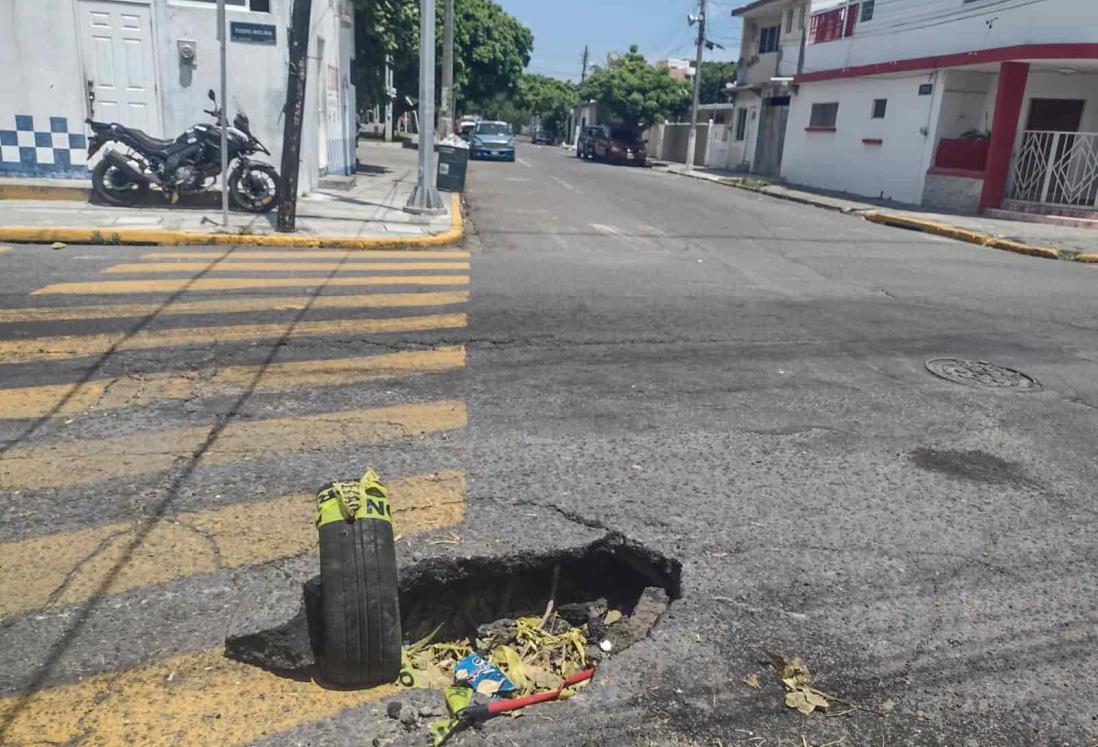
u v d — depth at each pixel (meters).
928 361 7.29
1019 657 3.37
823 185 26.39
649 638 3.38
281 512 4.14
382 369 6.27
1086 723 3.03
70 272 8.50
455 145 17.80
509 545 3.91
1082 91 18.70
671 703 3.03
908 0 21.88
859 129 24.19
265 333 6.89
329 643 3.01
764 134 33.09
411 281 9.09
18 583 3.49
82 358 6.09
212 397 5.56
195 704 2.92
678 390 6.21
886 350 7.55
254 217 12.08
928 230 16.91
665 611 3.63
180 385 5.73
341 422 5.29
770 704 3.04
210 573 3.61
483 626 3.76
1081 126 18.88
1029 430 5.80
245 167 12.09
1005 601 3.74
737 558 3.96
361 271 9.48
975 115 20.72
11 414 5.11
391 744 2.79
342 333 7.02
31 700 2.88
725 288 9.81
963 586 3.84
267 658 3.13
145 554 3.73
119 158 11.83
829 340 7.77
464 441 5.09
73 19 12.54
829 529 4.29
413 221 13.05
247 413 5.34
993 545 4.23
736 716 2.98
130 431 4.98
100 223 10.65
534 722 2.92
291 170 10.99
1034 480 5.02
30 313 7.03
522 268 10.28
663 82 46.16
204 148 11.86
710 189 25.06
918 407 6.14
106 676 3.02
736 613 3.55
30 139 12.74
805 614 3.57
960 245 15.23
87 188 12.51
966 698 3.12
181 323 7.00
